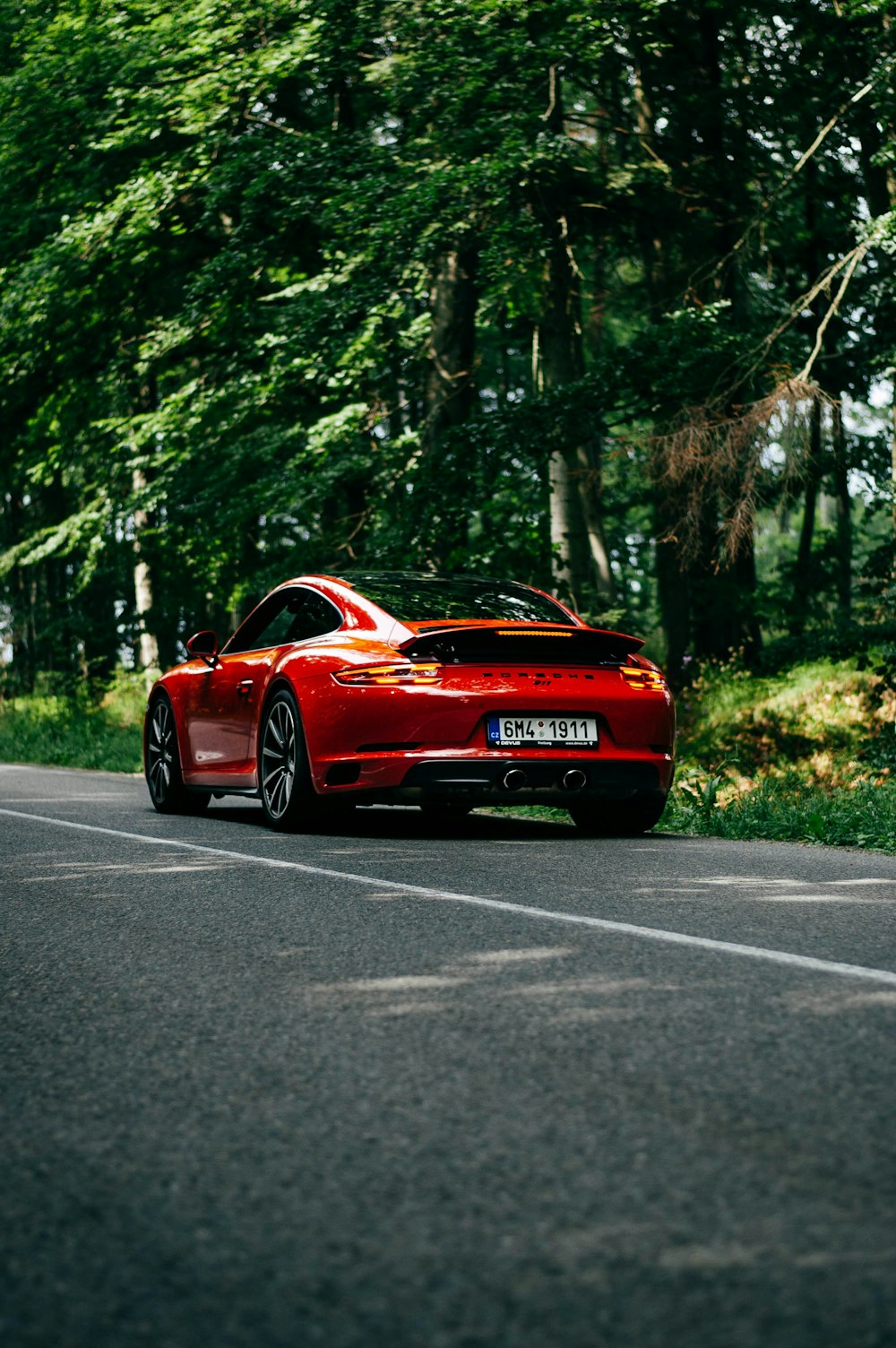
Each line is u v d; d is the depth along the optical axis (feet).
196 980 14.82
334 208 55.62
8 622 109.81
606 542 89.56
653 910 18.72
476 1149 9.42
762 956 15.49
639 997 13.62
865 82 53.78
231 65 59.11
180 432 66.33
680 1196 8.49
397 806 35.14
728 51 64.03
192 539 71.56
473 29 54.75
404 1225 8.11
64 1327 6.88
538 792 26.68
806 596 70.95
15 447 74.90
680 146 63.72
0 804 37.11
